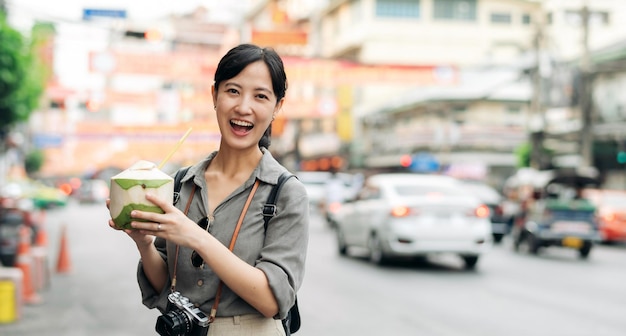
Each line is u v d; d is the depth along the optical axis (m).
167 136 34.38
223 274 1.79
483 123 34.75
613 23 34.84
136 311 7.34
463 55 42.06
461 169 31.83
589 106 21.06
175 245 2.00
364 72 17.66
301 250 1.95
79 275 10.40
